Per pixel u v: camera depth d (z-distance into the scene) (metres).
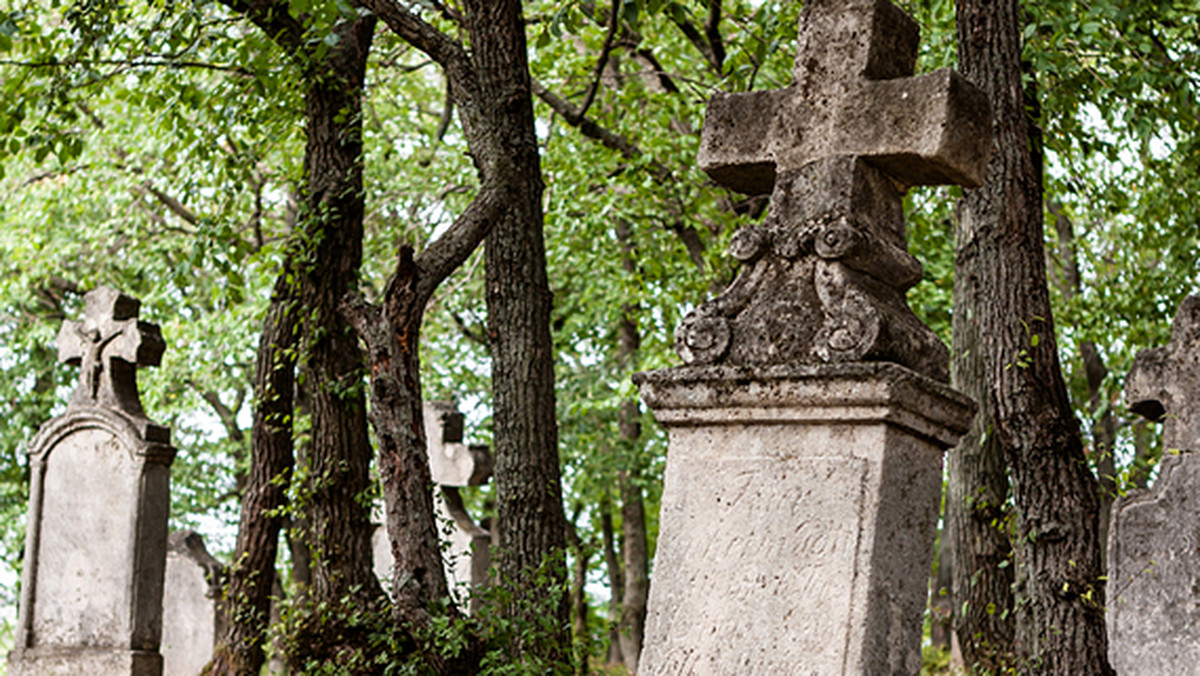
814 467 4.63
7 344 21.73
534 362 8.43
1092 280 17.45
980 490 9.21
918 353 4.73
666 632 4.81
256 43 9.13
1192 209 13.81
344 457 8.99
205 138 10.46
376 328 7.12
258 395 9.99
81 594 11.49
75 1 9.31
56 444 11.91
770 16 11.18
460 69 8.45
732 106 5.18
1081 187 12.85
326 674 8.01
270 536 9.94
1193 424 8.59
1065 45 10.90
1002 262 8.07
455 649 7.10
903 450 4.62
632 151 14.79
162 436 11.41
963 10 8.28
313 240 9.03
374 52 13.30
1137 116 11.20
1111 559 8.68
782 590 4.61
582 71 14.87
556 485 8.41
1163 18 11.37
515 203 8.43
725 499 4.79
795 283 4.82
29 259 19.08
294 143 13.62
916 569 4.66
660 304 16.50
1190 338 8.68
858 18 4.99
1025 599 8.24
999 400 8.02
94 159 17.66
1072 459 7.93
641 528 21.69
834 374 4.55
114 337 11.62
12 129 9.77
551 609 7.84
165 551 11.36
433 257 7.40
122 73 10.28
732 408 4.79
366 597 8.77
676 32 15.59
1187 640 8.38
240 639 9.77
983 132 4.90
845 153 4.92
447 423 13.70
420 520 7.17
